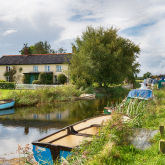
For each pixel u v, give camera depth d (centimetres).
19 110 1343
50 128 861
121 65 2714
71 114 1187
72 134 533
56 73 3303
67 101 1783
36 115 1166
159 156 394
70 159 378
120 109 870
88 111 1284
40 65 3366
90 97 2116
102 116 715
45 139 459
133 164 365
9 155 552
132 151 432
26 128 863
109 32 2777
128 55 2869
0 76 3519
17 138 721
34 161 482
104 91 2811
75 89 2227
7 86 2500
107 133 496
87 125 648
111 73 2591
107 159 381
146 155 410
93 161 377
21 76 3359
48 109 1376
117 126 535
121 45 2748
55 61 3316
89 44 2581
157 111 926
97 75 2559
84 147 420
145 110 874
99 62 2484
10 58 3644
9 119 1059
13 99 1503
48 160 414
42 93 1694
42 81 2988
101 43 2747
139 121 703
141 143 496
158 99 1314
